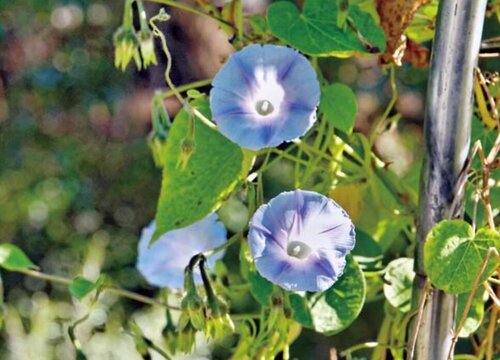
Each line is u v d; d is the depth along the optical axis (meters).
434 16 1.23
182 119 1.14
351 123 1.19
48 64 3.81
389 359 1.28
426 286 1.08
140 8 1.14
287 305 1.13
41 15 3.76
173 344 1.23
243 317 1.21
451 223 1.06
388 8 1.17
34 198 3.77
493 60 1.92
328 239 1.06
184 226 1.13
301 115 1.07
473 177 1.16
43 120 3.83
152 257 1.27
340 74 2.91
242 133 1.07
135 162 3.81
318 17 1.13
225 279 1.28
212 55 2.95
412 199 1.28
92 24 3.78
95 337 2.86
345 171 1.33
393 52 1.17
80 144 3.81
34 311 3.17
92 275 3.45
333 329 1.13
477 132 1.18
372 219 1.28
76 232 3.76
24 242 3.74
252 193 1.14
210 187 1.13
